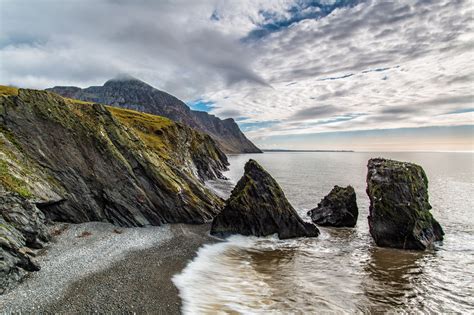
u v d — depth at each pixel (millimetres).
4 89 63500
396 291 28875
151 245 39281
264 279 31344
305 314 24516
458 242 44625
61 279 27484
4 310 22172
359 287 29656
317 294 28094
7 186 35531
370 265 35625
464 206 72438
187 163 98312
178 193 52281
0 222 30438
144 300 25391
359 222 56938
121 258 33750
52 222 40969
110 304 24188
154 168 52844
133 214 46969
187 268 33344
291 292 28438
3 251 26672
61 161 45594
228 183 111250
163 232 45375
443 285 30297
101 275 28984
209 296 27234
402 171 46469
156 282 28859
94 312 22938
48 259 31234
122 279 28609
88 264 31172
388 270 34094
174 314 23875
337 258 38031
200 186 63562
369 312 24984
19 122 45031
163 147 81750
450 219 59469
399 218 42812
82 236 39250
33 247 33094
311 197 81938
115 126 54000
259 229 47469
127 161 51219
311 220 57750
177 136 103312
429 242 42656
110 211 46281
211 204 59250
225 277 31656
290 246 43000
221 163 182750
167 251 37750
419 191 46656
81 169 46500
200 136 178000
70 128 48125
